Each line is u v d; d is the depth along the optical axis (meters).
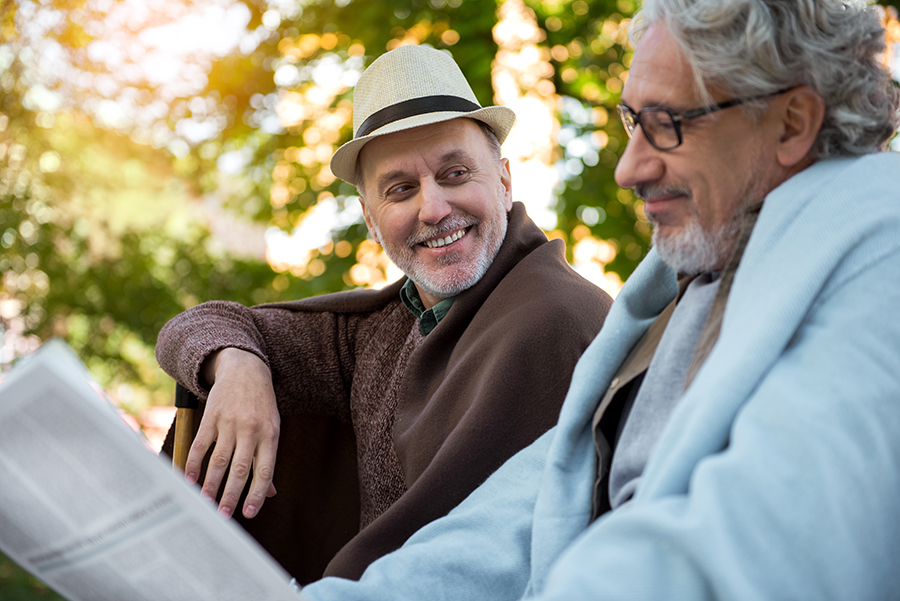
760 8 0.94
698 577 0.68
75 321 8.11
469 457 1.45
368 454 1.87
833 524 0.68
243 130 6.83
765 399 0.75
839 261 0.83
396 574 1.17
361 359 1.98
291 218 6.83
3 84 6.61
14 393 0.78
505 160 1.98
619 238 6.00
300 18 6.47
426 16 6.16
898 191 0.87
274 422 1.68
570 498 1.11
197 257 8.12
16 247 7.43
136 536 0.84
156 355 1.93
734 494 0.70
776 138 0.97
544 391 1.49
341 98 6.16
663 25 1.01
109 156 7.45
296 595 0.84
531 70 6.34
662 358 1.05
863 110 0.97
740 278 0.89
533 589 1.09
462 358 1.63
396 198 1.84
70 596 0.93
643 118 1.01
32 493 0.83
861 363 0.75
